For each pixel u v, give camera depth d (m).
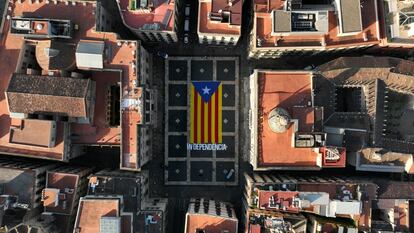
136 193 91.44
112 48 90.00
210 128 108.19
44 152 91.06
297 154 89.56
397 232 90.88
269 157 89.81
